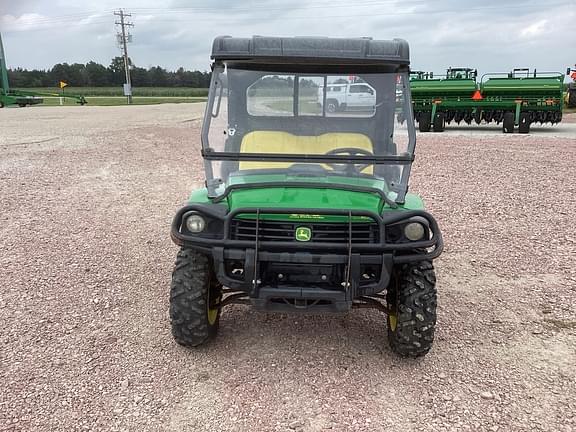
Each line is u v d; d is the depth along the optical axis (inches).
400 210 150.5
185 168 481.4
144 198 361.7
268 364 159.9
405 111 164.2
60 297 202.5
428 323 152.9
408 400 144.2
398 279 158.1
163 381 150.6
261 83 167.9
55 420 133.3
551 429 133.0
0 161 496.4
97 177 432.1
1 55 1681.8
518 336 178.7
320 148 172.6
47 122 982.4
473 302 203.9
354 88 167.0
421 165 502.6
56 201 350.0
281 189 154.8
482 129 914.1
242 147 173.2
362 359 163.5
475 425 134.6
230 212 145.6
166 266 235.3
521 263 243.0
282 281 149.9
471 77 878.4
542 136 762.8
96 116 1175.6
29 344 167.9
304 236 145.4
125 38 2901.1
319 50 159.6
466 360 163.6
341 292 144.9
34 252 250.5
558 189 392.8
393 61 159.9
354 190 155.5
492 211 331.3
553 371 158.4
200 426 133.1
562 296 208.7
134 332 177.2
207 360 161.3
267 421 135.3
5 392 143.4
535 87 795.4
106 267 233.3
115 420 134.3
